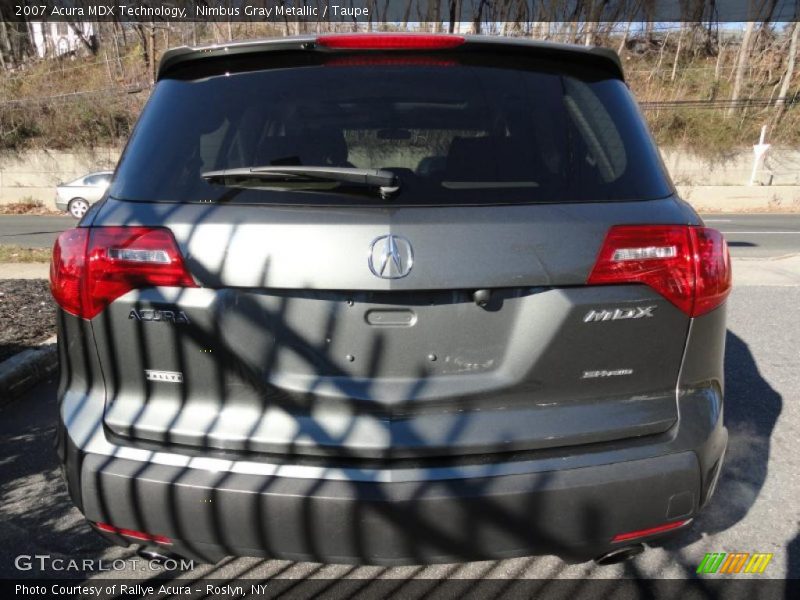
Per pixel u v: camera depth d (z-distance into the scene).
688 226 2.19
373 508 1.97
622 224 2.11
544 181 2.18
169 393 2.14
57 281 2.22
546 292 2.06
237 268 2.03
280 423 2.09
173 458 2.09
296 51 2.36
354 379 2.08
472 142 2.24
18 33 34.72
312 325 2.06
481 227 2.03
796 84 31.33
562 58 2.43
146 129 2.36
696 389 2.25
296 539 2.02
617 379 2.15
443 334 2.07
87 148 29.84
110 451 2.13
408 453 2.04
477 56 2.38
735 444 3.86
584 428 2.10
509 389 2.09
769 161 29.86
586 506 2.04
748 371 5.04
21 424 4.13
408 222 2.02
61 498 3.31
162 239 2.08
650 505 2.10
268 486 2.01
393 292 2.03
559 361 2.09
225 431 2.09
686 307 2.16
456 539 2.01
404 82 2.34
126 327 2.12
